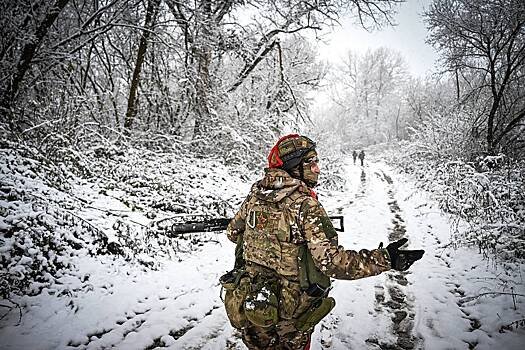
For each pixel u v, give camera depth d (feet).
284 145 7.91
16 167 20.93
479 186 27.35
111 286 15.34
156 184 27.71
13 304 12.94
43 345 11.49
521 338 12.39
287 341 7.50
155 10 36.09
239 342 12.26
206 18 40.09
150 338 12.34
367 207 35.96
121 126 34.91
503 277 17.28
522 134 46.57
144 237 19.80
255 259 7.52
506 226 20.71
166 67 40.32
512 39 41.65
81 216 19.31
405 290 16.38
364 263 6.86
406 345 12.24
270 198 7.42
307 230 7.04
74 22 36.96
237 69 51.60
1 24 26.76
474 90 50.60
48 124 26.43
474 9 43.68
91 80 36.68
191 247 20.66
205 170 35.91
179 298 15.12
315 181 8.07
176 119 41.96
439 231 25.67
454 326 13.24
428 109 79.87
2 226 15.28
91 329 12.55
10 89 27.43
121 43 39.09
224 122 43.80
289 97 52.11
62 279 14.84
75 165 25.84
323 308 7.52
